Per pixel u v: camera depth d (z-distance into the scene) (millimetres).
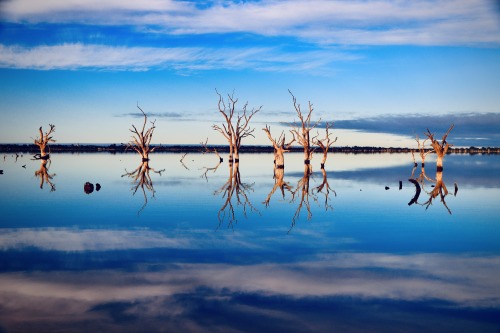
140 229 15344
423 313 8180
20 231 14875
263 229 15594
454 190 28156
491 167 54031
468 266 11055
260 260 11508
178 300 8703
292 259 11648
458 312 8219
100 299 8711
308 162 45062
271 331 7434
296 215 18594
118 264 11023
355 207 20906
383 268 10859
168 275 10203
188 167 50125
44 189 27125
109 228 15477
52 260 11312
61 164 51625
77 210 19312
